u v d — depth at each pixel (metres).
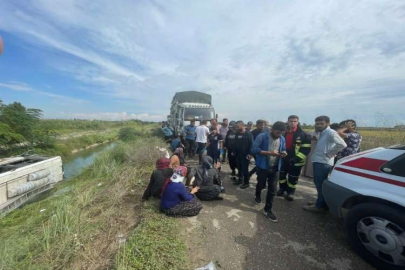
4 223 3.46
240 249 2.49
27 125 8.45
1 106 8.01
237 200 3.99
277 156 3.20
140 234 2.57
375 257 2.19
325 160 3.24
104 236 2.70
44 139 9.48
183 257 2.23
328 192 2.70
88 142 14.52
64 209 3.15
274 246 2.56
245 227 2.99
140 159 6.62
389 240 2.04
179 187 3.26
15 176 4.39
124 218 3.19
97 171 6.23
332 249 2.51
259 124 5.04
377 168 2.31
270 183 3.23
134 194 4.23
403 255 1.97
